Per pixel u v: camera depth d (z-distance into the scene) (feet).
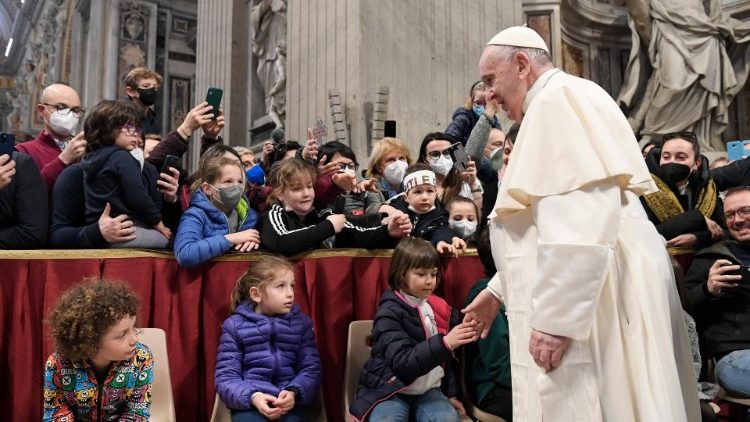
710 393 9.65
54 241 9.11
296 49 21.83
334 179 11.88
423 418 8.39
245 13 30.53
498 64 6.58
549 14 24.77
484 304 7.36
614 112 6.12
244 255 9.40
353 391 9.30
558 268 5.35
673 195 12.01
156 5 45.39
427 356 7.92
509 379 8.64
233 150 10.58
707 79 24.38
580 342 5.53
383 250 10.31
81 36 50.44
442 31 20.76
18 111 81.25
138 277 8.79
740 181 13.60
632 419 5.42
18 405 7.96
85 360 6.95
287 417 8.19
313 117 20.49
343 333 9.88
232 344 8.53
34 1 69.92
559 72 6.37
